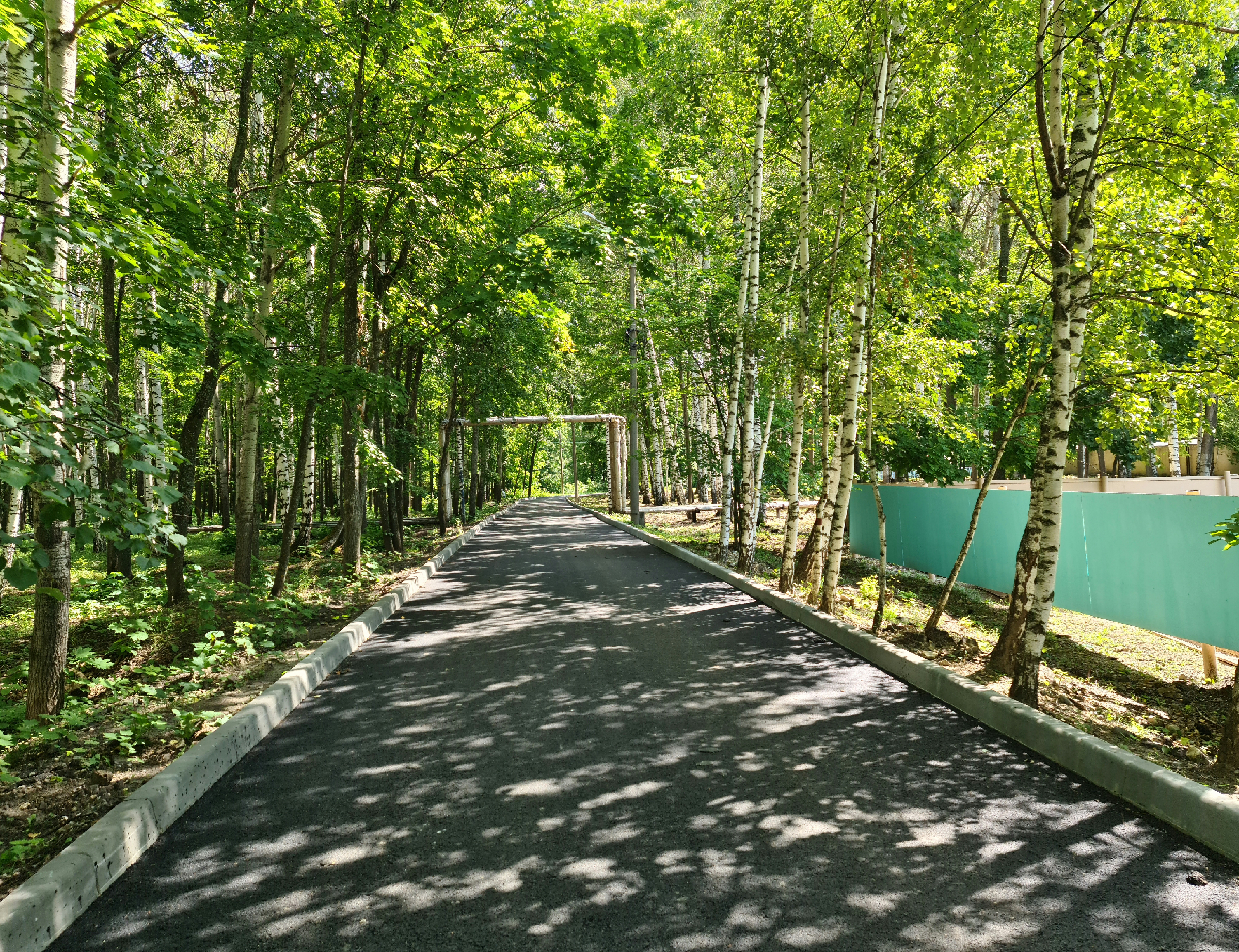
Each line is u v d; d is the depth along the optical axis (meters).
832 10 9.24
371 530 20.73
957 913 2.78
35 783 3.91
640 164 11.83
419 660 6.93
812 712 5.22
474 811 3.69
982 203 19.98
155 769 4.04
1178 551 7.16
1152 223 6.12
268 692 5.38
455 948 2.59
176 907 2.88
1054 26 5.96
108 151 4.45
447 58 9.76
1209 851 3.24
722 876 3.05
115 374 8.76
